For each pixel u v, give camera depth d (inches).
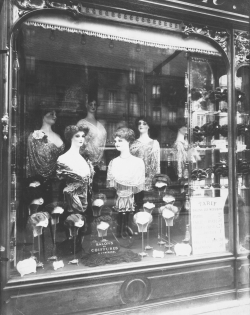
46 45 98.8
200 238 111.1
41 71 99.3
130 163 110.5
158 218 111.9
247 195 116.2
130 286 97.0
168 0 103.9
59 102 102.2
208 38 111.5
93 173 105.5
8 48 85.7
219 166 115.3
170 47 109.4
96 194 105.7
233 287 111.0
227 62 114.1
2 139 85.7
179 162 116.3
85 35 100.2
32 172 96.9
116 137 109.6
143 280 98.7
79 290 91.5
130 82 112.1
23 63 95.5
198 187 116.3
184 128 118.4
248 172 114.8
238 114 115.8
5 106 85.4
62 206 100.1
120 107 110.7
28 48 96.6
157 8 103.7
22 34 93.0
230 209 112.7
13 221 89.6
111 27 100.7
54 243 98.3
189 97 119.1
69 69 103.5
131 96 112.1
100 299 93.7
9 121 86.1
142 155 112.1
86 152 105.1
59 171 100.2
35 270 90.3
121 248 105.3
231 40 114.4
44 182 98.5
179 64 116.9
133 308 97.2
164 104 116.1
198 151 119.0
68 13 93.9
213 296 107.7
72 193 101.2
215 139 118.3
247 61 116.6
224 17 112.0
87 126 105.4
